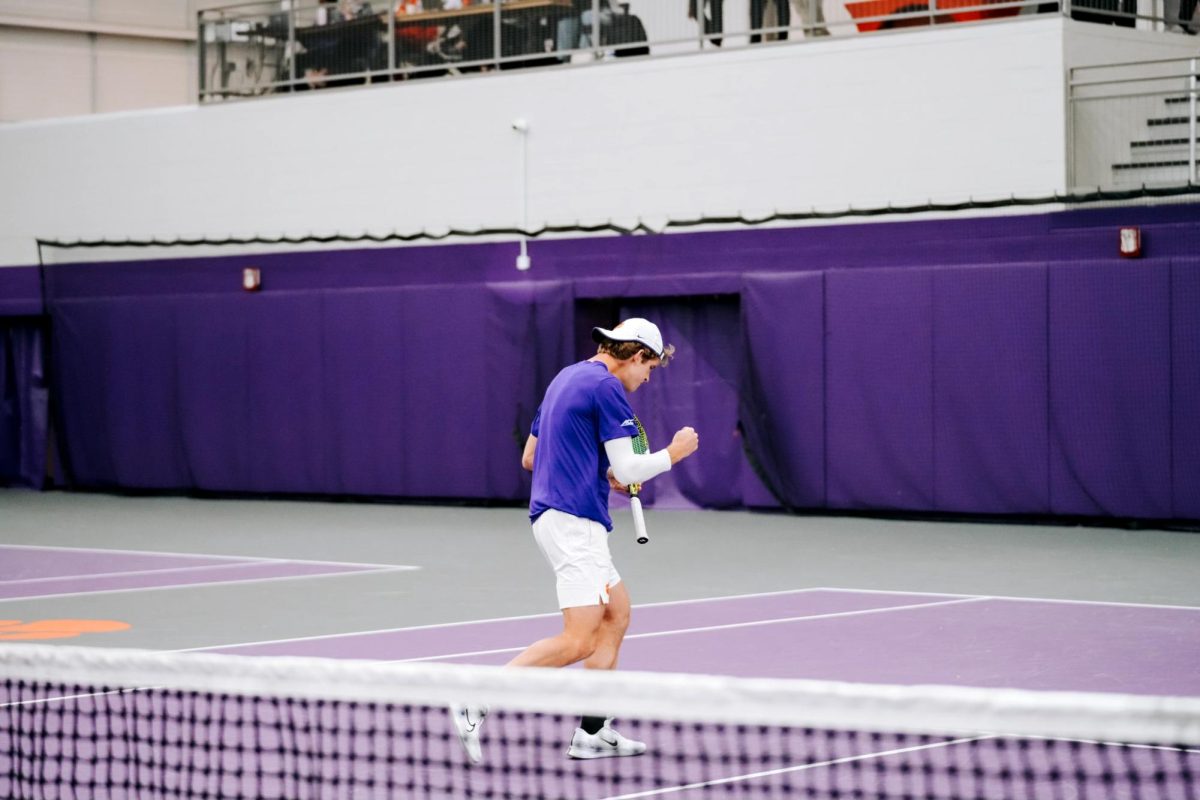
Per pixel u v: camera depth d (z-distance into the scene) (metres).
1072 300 19.77
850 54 21.50
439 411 24.41
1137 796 6.76
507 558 17.70
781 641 11.63
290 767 7.46
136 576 16.41
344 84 25.89
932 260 20.84
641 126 23.06
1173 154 20.53
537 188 23.92
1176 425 19.19
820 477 21.69
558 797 6.99
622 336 8.19
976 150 20.67
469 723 7.29
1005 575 15.55
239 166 26.52
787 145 21.98
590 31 23.70
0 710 8.83
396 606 13.88
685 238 22.62
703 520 21.58
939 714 4.77
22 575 16.61
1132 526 19.64
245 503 25.67
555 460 7.86
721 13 22.75
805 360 21.69
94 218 28.00
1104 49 20.61
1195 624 12.30
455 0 24.70
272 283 26.22
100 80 34.88
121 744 7.98
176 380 26.97
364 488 25.16
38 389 28.84
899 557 17.19
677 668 10.53
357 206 25.44
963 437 20.59
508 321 23.78
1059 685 9.86
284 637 12.17
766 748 7.93
